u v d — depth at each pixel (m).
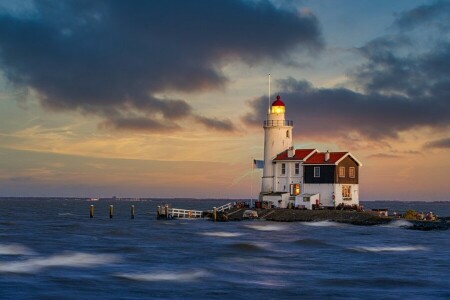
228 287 38.12
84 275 41.41
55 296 34.38
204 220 102.00
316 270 45.50
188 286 38.19
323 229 81.38
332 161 96.69
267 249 58.56
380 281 40.72
